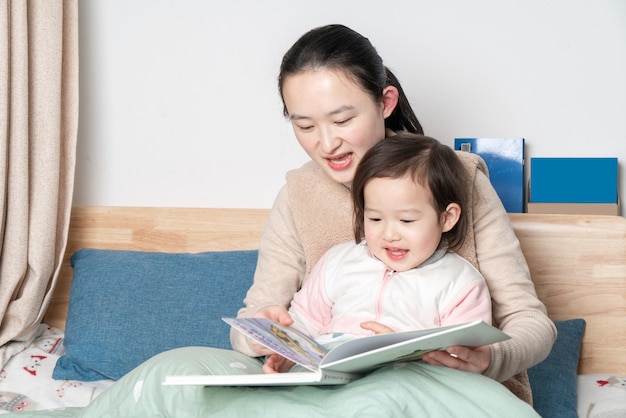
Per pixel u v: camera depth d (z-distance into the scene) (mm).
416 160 1486
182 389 1394
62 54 2322
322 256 1677
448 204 1512
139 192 2500
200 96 2469
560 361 2012
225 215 2391
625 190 2270
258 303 1699
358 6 2365
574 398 1907
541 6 2289
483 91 2318
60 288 2469
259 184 2455
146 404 1403
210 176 2473
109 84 2498
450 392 1263
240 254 2268
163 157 2492
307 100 1520
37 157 2252
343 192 1696
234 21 2439
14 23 2207
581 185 2229
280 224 1765
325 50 1515
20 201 2215
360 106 1526
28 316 2232
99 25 2494
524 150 2309
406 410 1218
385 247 1519
